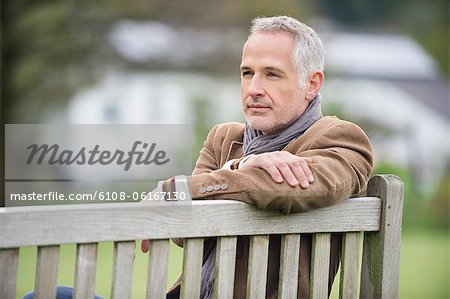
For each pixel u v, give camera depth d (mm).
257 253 6945
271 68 7445
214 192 6820
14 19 43562
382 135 56062
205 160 8383
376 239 7559
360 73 83750
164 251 6539
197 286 6695
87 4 44938
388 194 7492
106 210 6219
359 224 7414
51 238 6012
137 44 51281
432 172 61531
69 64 44906
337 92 52312
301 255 7406
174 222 6508
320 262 7262
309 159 7047
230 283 6844
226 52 51938
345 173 7090
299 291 7367
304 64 7523
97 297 7121
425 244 36031
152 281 6504
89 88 46438
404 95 79750
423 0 90375
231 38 52062
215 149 8305
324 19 63406
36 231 5953
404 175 51125
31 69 43438
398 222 7578
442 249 33750
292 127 7598
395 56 87125
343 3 96250
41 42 43969
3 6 43250
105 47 46156
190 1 52125
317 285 7258
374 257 7574
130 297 6387
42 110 44625
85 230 6133
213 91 50469
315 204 6953
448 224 45531
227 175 6859
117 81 52594
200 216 6617
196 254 6680
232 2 52531
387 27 95000
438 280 24516
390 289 7566
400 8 93062
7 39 43375
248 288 6941
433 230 44031
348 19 96500
